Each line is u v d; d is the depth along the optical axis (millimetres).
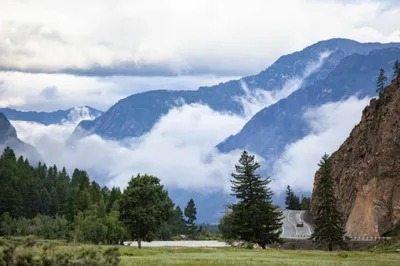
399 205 130625
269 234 116000
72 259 47469
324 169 119438
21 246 48625
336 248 122188
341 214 117312
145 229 116312
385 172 138500
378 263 63188
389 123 145375
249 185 117000
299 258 72062
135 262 57312
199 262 59812
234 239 123500
